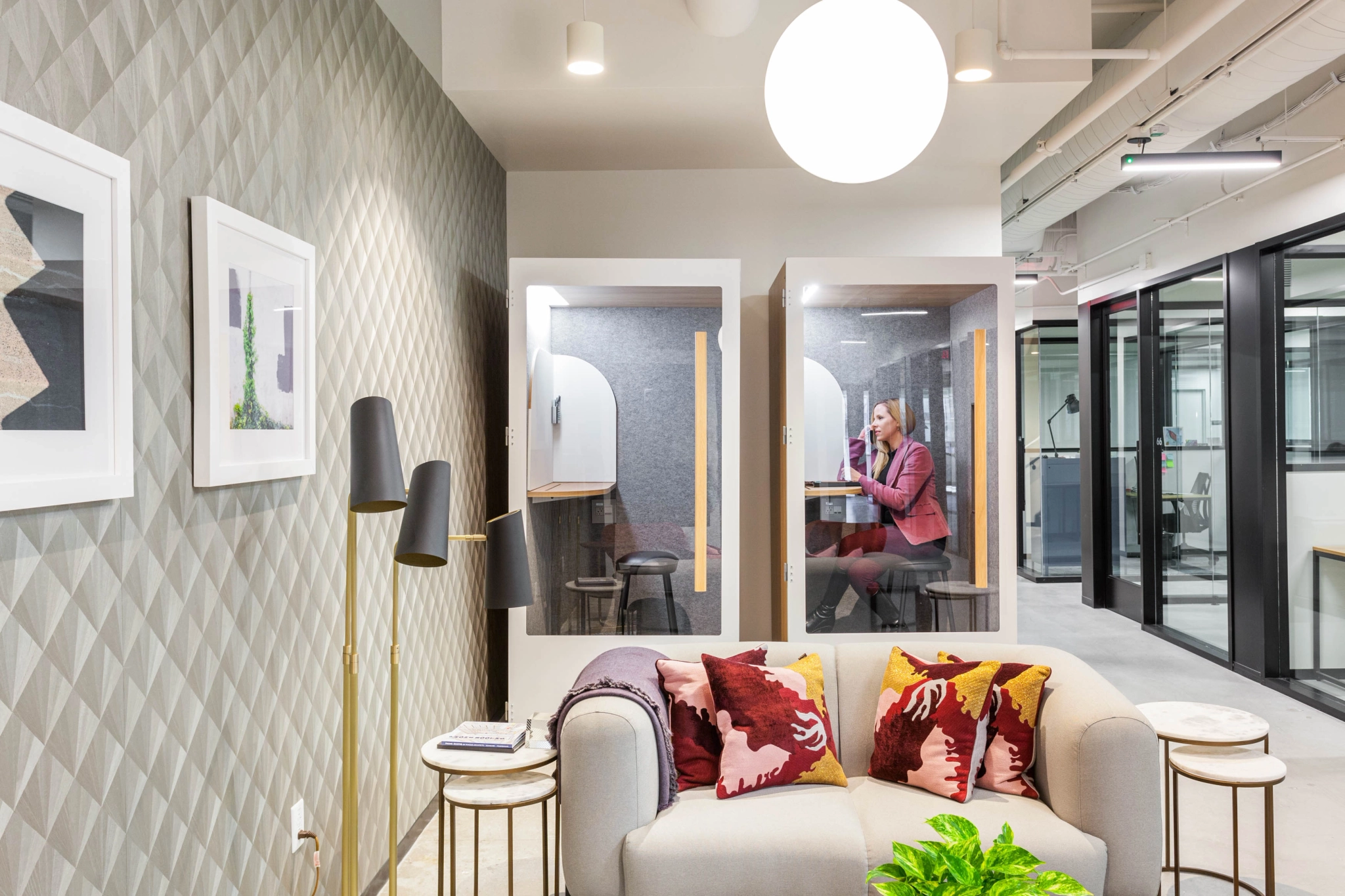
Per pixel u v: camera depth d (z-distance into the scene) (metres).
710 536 3.47
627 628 3.49
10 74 1.22
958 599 3.48
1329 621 4.16
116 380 1.39
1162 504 5.89
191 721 1.65
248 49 1.86
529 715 3.48
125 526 1.46
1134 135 4.23
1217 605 5.17
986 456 3.47
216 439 1.68
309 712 2.13
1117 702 2.15
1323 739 3.69
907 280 3.47
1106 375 6.85
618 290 3.49
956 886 1.26
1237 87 3.59
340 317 2.32
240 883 1.82
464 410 3.48
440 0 3.20
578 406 3.50
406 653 2.80
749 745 2.25
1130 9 4.03
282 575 2.00
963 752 2.22
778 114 1.86
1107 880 2.05
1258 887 2.47
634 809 2.05
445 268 3.25
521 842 2.84
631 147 3.85
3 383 1.18
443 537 1.87
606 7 3.18
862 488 3.49
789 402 3.49
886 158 1.86
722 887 1.96
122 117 1.45
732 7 3.03
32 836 1.26
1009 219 6.14
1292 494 4.44
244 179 1.84
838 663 2.60
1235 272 4.79
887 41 1.72
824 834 2.00
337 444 2.29
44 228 1.25
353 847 1.90
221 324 1.70
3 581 1.21
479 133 3.66
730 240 4.18
